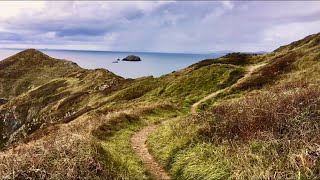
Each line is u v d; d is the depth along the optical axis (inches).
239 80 2094.0
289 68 2005.4
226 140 537.6
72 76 5812.0
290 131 475.2
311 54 2039.9
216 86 2218.3
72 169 458.3
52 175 446.0
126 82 4109.3
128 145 740.0
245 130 546.0
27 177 438.9
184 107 1588.3
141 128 981.8
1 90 7101.4
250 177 406.6
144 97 2733.8
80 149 508.7
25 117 5024.6
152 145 716.7
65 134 630.5
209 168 481.1
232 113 644.7
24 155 485.4
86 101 3924.7
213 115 681.6
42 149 504.1
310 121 477.4
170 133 718.5
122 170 523.5
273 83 1834.4
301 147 421.7
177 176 526.6
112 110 1625.2
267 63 2588.6
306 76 1712.6
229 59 3218.5
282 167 398.3
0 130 5064.0
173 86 2593.5
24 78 7450.8
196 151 551.2
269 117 542.6
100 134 805.9
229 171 451.2
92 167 486.9
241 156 457.7
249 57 3245.6
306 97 570.3
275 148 445.4
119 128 914.1
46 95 5290.4
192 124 709.9
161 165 594.6
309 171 372.8
